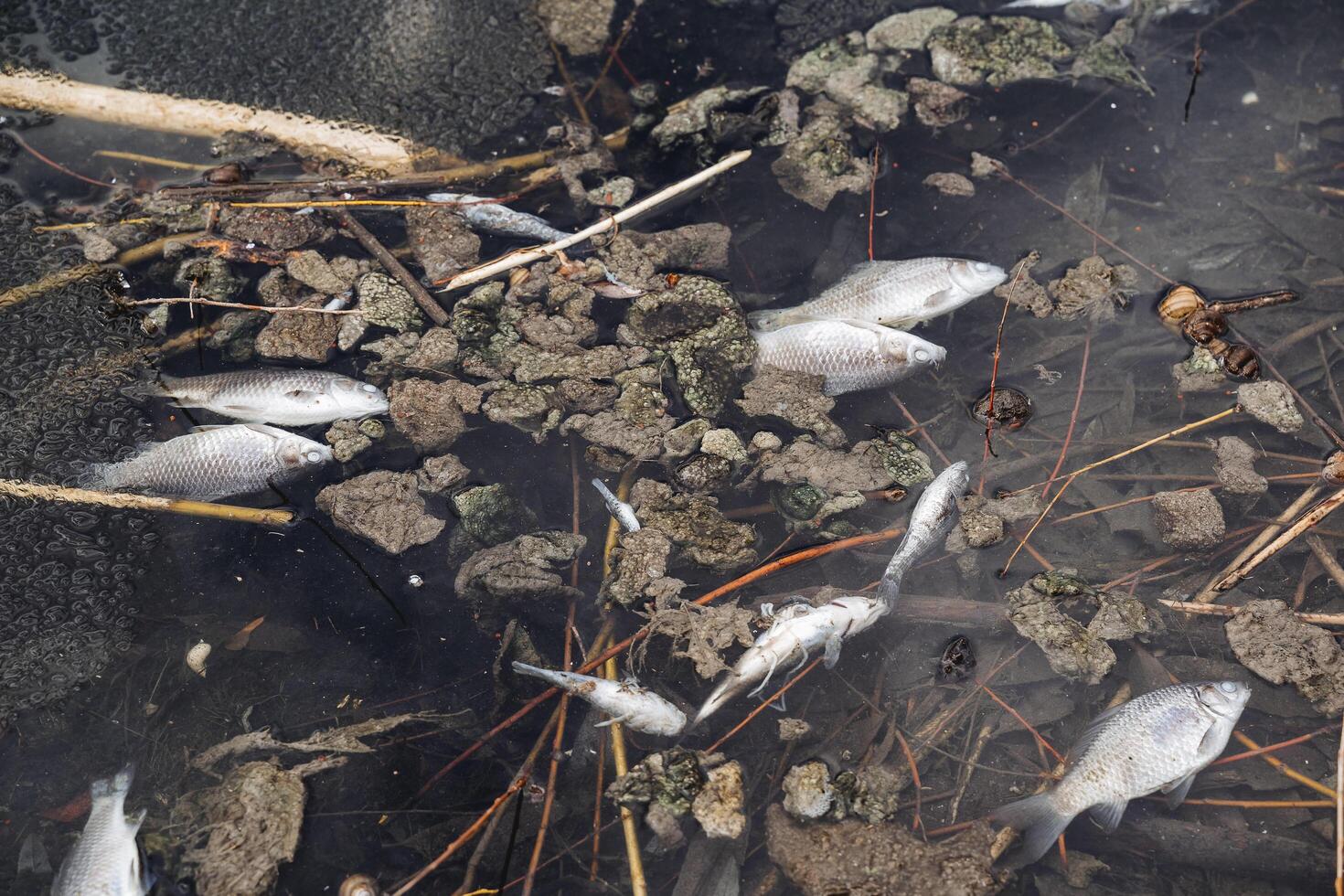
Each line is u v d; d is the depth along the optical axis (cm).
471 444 208
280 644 201
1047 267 218
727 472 206
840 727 199
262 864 193
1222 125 228
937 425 211
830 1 236
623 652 201
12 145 221
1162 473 209
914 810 196
